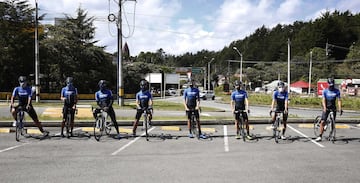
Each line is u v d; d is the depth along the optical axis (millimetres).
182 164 7633
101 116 10680
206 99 55562
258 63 104562
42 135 11461
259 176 6672
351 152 9047
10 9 46656
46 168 7207
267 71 95625
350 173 6914
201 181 6309
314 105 33344
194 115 11188
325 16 95875
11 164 7520
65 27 55875
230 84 89438
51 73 49500
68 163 7652
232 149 9383
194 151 9086
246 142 10484
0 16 45906
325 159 8188
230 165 7559
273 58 113562
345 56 91812
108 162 7789
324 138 11289
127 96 55938
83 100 47000
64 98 11062
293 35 111625
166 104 30266
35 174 6734
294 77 86375
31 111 10820
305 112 25641
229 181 6316
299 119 15781
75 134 11719
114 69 62125
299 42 97312
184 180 6367
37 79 30844
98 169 7156
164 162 7820
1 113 18422
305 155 8641
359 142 10617
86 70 55719
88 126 13906
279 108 10664
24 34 47375
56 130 12656
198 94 11227
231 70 126438
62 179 6398
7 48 44625
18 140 10469
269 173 6895
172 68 112812
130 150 9172
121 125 14258
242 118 10836
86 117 15219
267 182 6270
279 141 10688
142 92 11078
